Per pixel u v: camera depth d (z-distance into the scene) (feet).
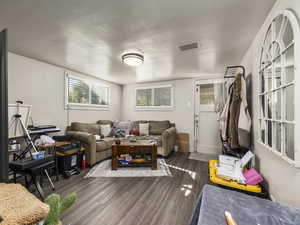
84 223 4.29
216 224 2.11
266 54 4.55
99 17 4.49
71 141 8.99
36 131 7.27
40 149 7.32
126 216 4.61
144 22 4.74
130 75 11.93
